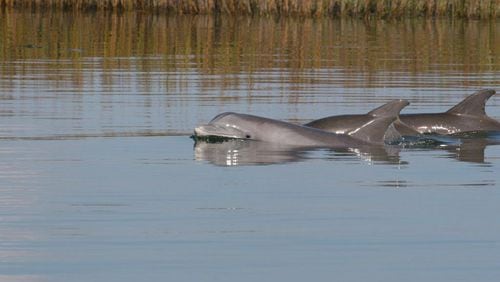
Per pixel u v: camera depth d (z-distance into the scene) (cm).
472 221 4384
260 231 4209
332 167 5669
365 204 4694
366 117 6719
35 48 12094
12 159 5775
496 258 3869
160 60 11188
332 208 4609
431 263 3812
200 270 3712
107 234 4150
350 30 15400
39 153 5978
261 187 5066
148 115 7506
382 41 13788
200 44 12950
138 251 3925
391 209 4600
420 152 6275
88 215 4450
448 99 8662
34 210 4531
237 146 6300
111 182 5156
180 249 3953
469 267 3766
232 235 4150
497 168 5691
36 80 9400
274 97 8588
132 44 12769
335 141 6462
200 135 6544
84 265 3753
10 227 4238
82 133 6694
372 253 3928
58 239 4075
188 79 9638
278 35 14300
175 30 14688
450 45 13375
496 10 17762
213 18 16962
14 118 7275
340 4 17750
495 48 13050
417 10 18000
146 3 17812
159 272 3688
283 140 6444
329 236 4147
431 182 5241
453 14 17900
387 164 5806
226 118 6600
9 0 17475
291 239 4100
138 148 6203
